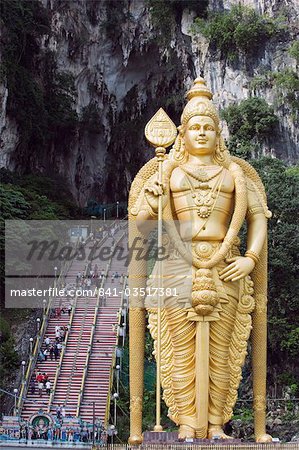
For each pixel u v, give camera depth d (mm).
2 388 29188
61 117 57594
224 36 51250
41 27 56281
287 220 31000
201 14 55625
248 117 47438
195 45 53438
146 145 61562
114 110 61875
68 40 59062
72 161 59219
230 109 48094
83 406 27266
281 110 47562
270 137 47125
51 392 27797
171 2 56312
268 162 36312
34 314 34438
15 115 52562
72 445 22562
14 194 44219
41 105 54219
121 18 59938
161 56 57969
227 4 54406
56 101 57719
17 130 53031
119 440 25453
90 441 23625
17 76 52594
